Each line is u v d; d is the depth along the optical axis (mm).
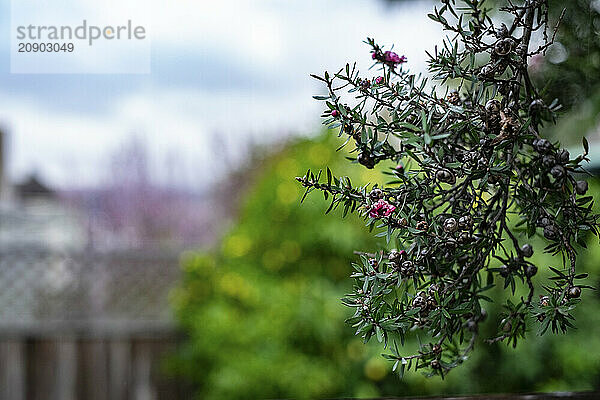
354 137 794
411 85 799
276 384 2955
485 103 792
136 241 6195
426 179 776
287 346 2982
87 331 3934
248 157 6098
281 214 3170
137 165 6285
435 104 785
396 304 777
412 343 2707
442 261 795
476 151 753
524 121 795
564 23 1266
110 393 3926
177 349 3951
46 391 3904
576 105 1345
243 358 3049
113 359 3945
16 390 3875
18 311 3930
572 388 2836
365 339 766
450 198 822
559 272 769
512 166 774
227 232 3758
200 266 3596
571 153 1643
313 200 2994
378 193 767
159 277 4035
